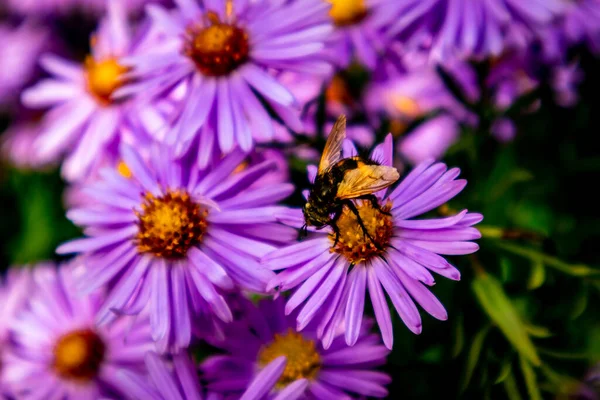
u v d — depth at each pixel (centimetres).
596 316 22
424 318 20
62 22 36
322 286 19
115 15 26
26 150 34
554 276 21
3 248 32
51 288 24
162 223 20
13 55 36
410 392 20
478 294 20
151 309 20
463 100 23
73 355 23
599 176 24
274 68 21
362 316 19
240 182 20
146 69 22
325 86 22
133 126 23
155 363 19
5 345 25
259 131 21
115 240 21
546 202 25
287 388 19
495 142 23
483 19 23
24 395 24
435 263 18
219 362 20
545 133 24
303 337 20
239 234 20
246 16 22
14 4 37
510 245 21
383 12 24
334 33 24
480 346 20
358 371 20
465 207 22
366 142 23
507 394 20
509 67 25
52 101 26
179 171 21
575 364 22
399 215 19
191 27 22
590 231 24
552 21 24
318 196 19
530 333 20
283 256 19
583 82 25
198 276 20
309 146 22
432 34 23
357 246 19
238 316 20
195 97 21
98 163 25
